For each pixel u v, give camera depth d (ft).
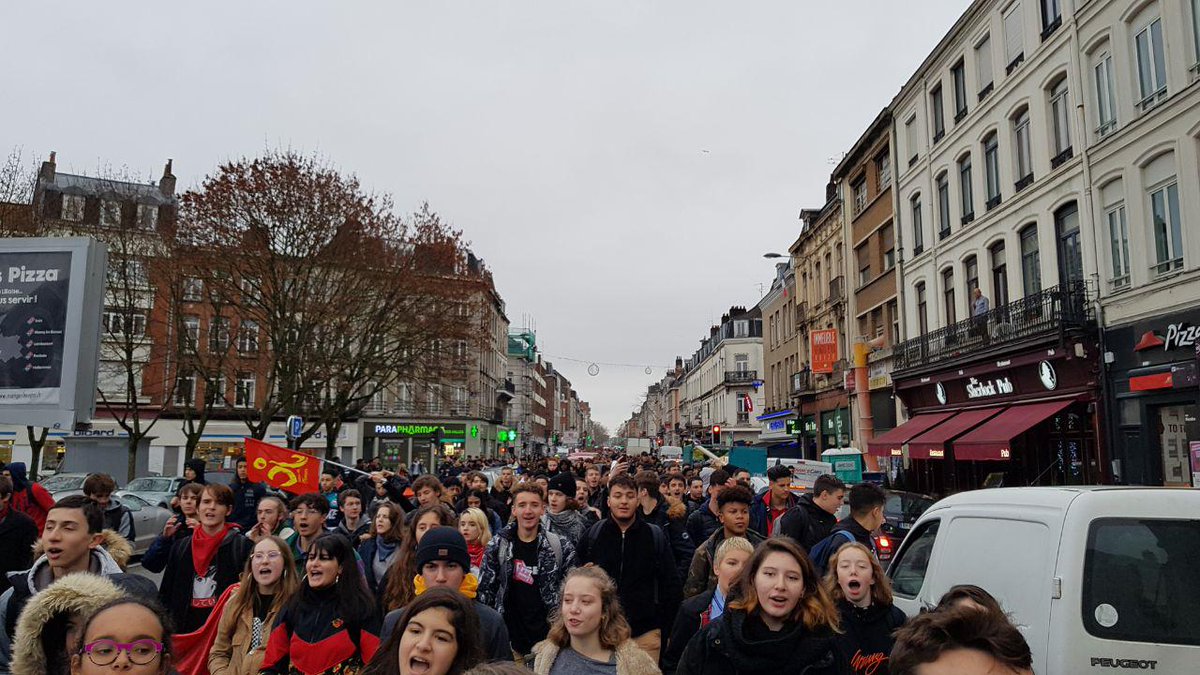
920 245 88.63
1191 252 49.96
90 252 32.14
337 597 14.85
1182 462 50.93
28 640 11.05
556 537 19.88
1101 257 57.93
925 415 82.84
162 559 21.67
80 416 31.35
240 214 86.07
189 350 100.42
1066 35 61.82
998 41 71.82
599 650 13.32
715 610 15.33
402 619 11.02
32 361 31.24
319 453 160.35
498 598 19.06
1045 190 64.59
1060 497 14.17
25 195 87.61
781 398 149.48
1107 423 56.59
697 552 20.12
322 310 87.81
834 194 123.95
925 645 6.54
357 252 89.15
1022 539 14.52
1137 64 55.31
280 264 87.86
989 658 6.37
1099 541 13.23
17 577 15.11
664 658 15.65
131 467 94.99
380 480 40.63
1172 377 50.34
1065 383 60.64
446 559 14.92
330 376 92.27
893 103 93.50
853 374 104.47
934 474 83.30
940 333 78.95
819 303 125.18
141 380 134.72
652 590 19.33
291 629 14.83
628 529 19.40
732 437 227.20
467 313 99.40
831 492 23.43
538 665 13.44
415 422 172.14
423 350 94.89
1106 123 58.03
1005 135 70.64
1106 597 12.81
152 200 107.45
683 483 31.96
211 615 17.01
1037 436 66.39
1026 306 65.62
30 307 31.63
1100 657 12.51
